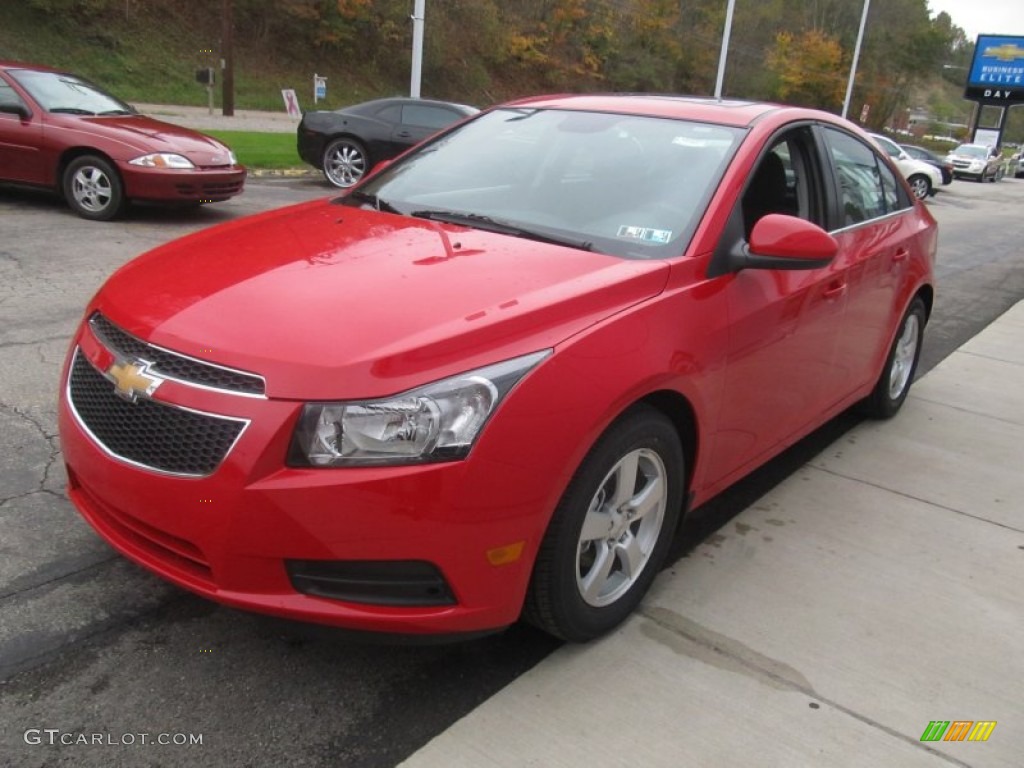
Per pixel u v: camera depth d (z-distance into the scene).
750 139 3.41
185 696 2.50
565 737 2.43
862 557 3.56
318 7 36.09
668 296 2.81
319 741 2.37
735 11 60.78
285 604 2.27
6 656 2.59
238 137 19.44
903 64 70.88
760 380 3.31
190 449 2.28
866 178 4.42
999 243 15.43
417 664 2.71
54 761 2.23
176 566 2.40
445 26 41.47
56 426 4.14
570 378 2.41
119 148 9.00
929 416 5.36
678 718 2.54
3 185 9.59
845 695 2.70
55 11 28.02
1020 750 2.53
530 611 2.62
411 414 2.21
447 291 2.57
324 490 2.17
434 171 3.80
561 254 2.92
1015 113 111.88
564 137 3.70
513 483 2.30
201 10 32.97
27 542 3.18
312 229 3.23
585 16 50.06
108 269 7.25
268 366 2.23
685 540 3.61
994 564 3.58
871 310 4.28
